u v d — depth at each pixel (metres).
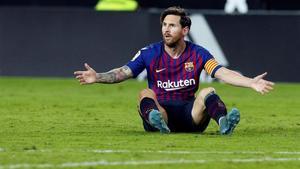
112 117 27.70
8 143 20.38
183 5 50.03
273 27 44.12
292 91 40.56
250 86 21.23
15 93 37.44
